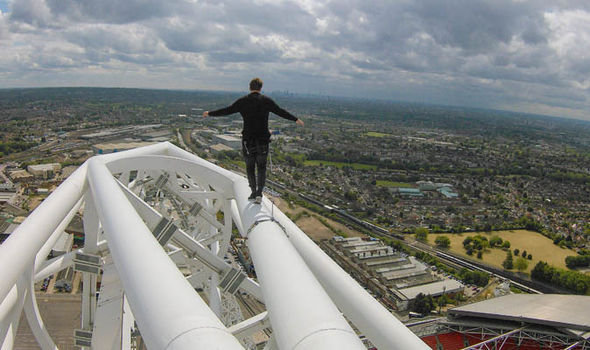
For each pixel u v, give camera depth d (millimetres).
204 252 11898
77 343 12539
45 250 12562
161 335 4258
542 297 38031
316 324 4414
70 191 11844
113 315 11859
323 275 8445
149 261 5887
